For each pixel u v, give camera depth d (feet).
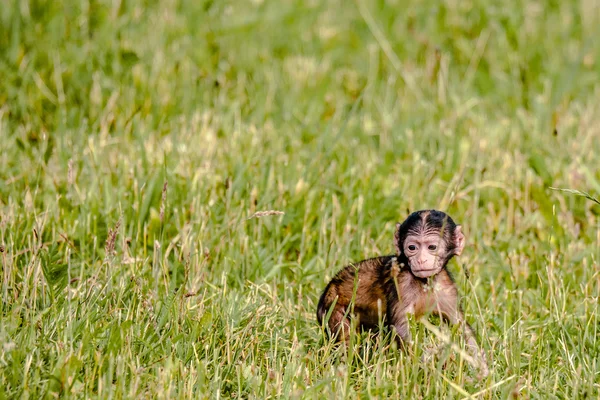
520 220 41.70
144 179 41.09
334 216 39.42
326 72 58.29
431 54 59.72
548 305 34.78
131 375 28.14
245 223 39.37
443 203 42.09
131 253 36.37
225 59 58.23
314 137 49.03
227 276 35.78
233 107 51.47
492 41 61.52
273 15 64.23
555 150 48.26
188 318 31.14
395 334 31.22
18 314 30.71
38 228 35.04
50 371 27.78
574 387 28.71
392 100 55.57
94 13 57.26
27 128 48.21
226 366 29.60
